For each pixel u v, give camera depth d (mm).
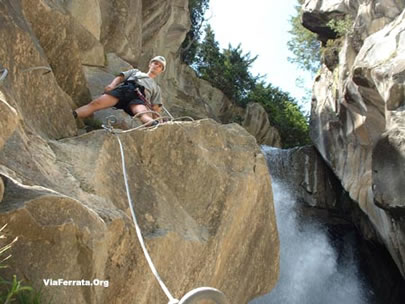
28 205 2830
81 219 3047
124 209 4004
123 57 10367
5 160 3227
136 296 3590
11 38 4223
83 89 6105
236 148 5867
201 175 5066
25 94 4266
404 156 10867
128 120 6195
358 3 17141
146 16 15078
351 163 15320
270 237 6109
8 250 2707
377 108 13031
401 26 12898
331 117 17375
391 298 15820
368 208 14172
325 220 18953
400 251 12477
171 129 4996
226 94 24078
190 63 24297
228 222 5086
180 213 4637
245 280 5648
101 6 10102
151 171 4758
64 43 5766
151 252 3867
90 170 3932
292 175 19547
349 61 15508
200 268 4613
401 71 11344
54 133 4496
